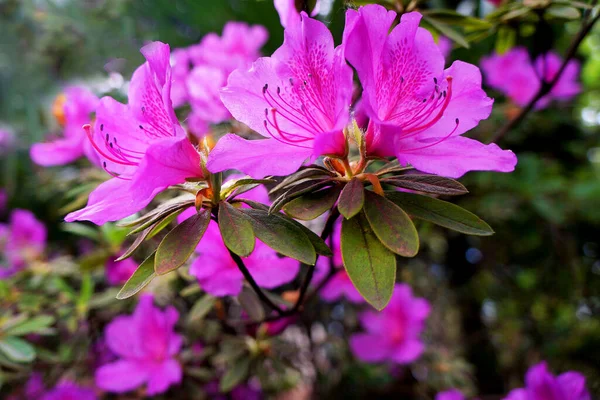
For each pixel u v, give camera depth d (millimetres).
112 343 401
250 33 461
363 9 223
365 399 664
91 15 681
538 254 678
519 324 725
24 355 374
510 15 377
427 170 232
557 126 696
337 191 243
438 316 708
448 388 563
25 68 710
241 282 309
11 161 752
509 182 589
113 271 449
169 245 235
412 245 224
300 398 705
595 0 367
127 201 244
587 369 649
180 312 456
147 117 253
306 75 246
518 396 361
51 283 474
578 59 765
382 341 539
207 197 250
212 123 415
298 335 617
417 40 247
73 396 439
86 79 665
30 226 578
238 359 385
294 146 242
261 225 238
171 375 385
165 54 232
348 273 228
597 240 681
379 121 224
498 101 589
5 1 716
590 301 645
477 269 748
